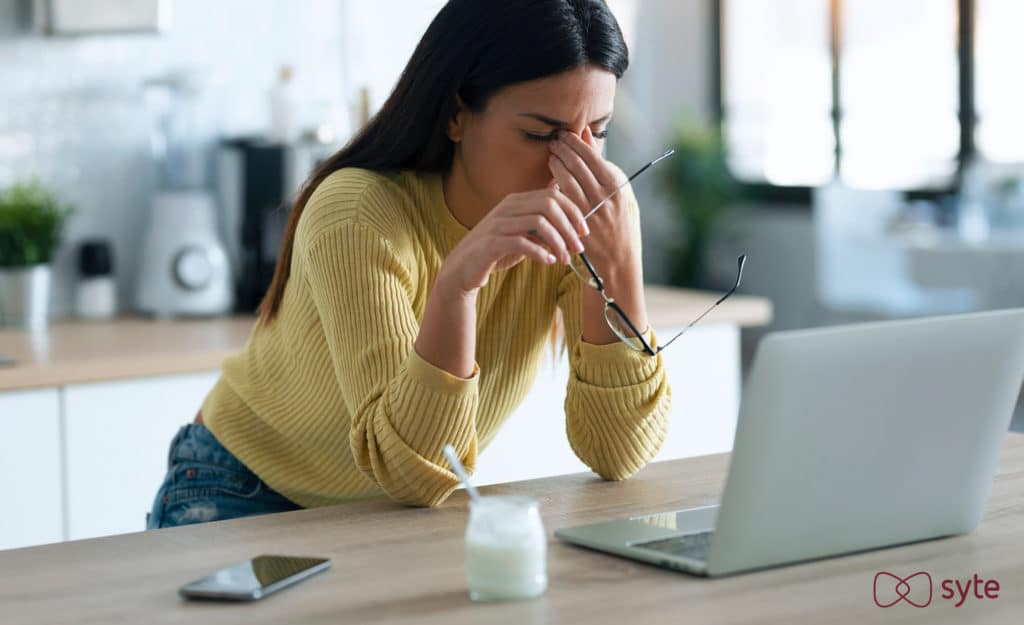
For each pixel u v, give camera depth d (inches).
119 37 118.0
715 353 114.7
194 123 121.4
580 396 57.1
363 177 56.6
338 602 39.0
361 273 53.7
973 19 221.8
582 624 36.4
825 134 249.9
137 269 120.6
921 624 36.3
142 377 93.9
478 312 60.0
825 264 231.8
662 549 43.1
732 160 264.5
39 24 112.3
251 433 63.7
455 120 56.8
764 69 261.3
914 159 233.8
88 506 92.7
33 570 43.2
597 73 54.0
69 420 91.4
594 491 54.6
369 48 129.3
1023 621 36.5
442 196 58.5
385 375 52.7
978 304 206.4
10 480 89.4
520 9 53.4
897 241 214.7
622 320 56.9
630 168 261.0
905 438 43.1
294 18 125.9
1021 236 206.2
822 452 41.1
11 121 114.0
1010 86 217.2
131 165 120.0
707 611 37.4
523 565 38.6
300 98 117.6
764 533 41.0
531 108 53.8
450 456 41.7
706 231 250.8
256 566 42.1
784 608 37.7
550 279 61.9
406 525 48.8
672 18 264.7
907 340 42.0
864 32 241.0
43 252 110.5
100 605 39.2
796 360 39.4
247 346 65.7
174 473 65.3
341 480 62.5
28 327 109.6
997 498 52.0
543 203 49.4
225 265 116.5
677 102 267.1
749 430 39.4
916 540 45.3
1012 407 45.6
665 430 58.7
